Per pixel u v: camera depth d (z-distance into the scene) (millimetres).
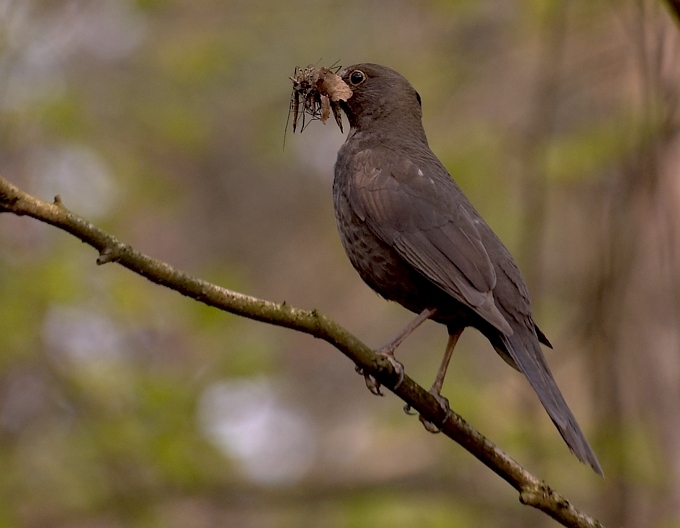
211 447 13031
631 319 13484
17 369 13172
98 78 15750
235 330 14047
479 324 8344
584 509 12633
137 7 15078
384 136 9297
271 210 21531
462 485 13516
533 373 7660
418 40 17109
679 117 12000
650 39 11430
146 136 15531
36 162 14375
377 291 8875
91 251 13570
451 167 14836
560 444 12500
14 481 12445
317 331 6770
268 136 17406
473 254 8266
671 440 13492
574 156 12734
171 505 13961
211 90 16797
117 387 12812
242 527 16516
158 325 13391
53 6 14359
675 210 13781
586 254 13875
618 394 11977
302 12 17031
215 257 21375
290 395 19375
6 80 13508
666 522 12539
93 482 12680
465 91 16281
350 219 8781
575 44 14773
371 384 7574
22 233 13156
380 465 17203
